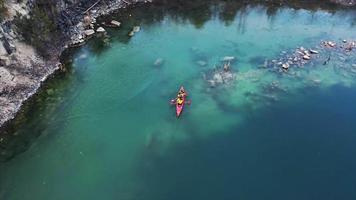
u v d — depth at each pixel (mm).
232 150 37594
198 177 34812
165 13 59844
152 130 39719
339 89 46094
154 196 33062
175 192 33375
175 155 37000
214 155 37031
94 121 40344
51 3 50344
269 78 47281
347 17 62250
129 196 33156
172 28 56406
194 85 45812
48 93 42969
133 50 50969
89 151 37281
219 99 43906
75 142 38062
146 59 49500
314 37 55812
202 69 48312
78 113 41125
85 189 33844
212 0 64375
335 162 36656
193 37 54625
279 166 36031
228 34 55719
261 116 41750
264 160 36562
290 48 52906
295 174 35312
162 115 41500
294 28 58000
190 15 60031
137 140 38594
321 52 52312
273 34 56156
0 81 40531
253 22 59219
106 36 53031
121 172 35344
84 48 50375
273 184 34344
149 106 42531
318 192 33781
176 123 40594
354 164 36562
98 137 38719
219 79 46719
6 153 36594
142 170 35500
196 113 41906
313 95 44969
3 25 43000
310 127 40438
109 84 45031
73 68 46875
